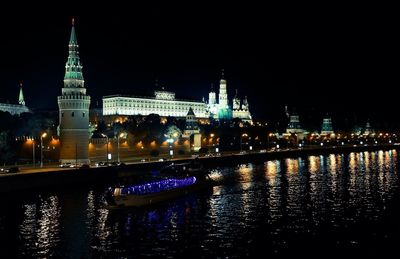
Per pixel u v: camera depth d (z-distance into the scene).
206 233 86.94
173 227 91.50
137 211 106.31
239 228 90.06
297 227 90.25
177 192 122.50
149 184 113.06
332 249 76.69
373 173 178.00
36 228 91.19
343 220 95.00
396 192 128.00
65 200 117.69
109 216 100.81
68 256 75.50
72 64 182.75
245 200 118.62
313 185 145.00
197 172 137.62
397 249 76.25
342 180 156.88
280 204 112.56
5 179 122.81
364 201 115.12
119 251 77.44
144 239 83.75
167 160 198.62
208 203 114.88
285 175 175.50
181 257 74.12
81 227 92.00
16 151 199.50
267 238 83.06
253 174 180.00
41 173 133.00
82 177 145.38
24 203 113.75
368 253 74.69
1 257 75.25
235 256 74.12
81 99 179.88
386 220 94.38
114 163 178.38
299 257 73.50
